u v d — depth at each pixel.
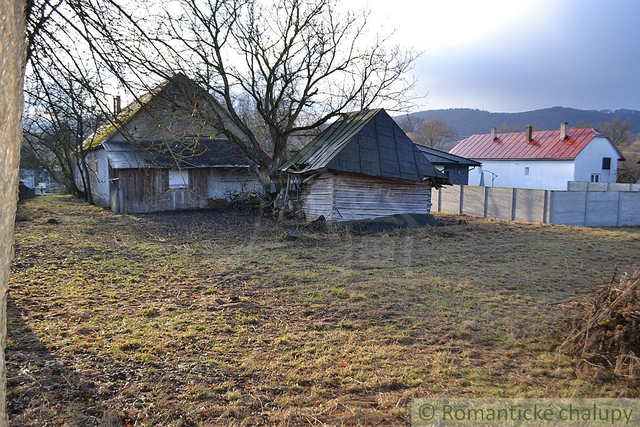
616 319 5.12
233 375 4.52
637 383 4.52
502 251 13.21
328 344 5.55
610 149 39.69
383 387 4.41
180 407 3.76
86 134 24.12
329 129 20.14
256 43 18.20
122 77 4.40
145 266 9.91
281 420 3.64
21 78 1.60
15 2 1.48
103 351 4.78
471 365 5.00
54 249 11.05
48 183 40.69
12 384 3.76
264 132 24.42
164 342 5.24
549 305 7.48
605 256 12.67
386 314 6.89
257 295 7.85
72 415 3.42
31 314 5.89
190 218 20.30
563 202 21.48
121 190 21.98
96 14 4.06
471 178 45.31
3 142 1.42
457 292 8.34
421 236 15.77
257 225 18.06
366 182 17.41
